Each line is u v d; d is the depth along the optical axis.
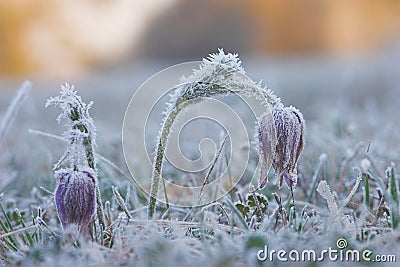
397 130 6.71
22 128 8.00
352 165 4.78
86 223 2.99
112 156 5.88
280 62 19.77
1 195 3.96
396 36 17.20
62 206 2.96
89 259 2.97
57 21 17.73
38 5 17.92
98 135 6.82
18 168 5.67
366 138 6.24
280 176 3.11
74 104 3.05
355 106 11.01
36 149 6.04
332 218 3.19
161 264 2.84
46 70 17.50
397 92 11.04
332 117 7.13
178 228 3.19
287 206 3.61
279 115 3.06
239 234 3.29
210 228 3.39
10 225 3.63
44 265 2.96
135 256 2.93
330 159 4.97
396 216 3.27
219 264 2.76
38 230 3.45
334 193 3.83
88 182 2.98
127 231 3.17
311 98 12.48
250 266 2.83
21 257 3.09
